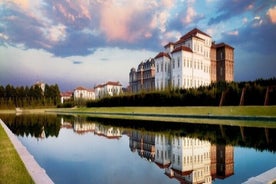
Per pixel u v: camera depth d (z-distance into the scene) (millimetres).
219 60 62094
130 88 86000
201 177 7109
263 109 28266
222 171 7711
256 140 13312
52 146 12672
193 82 53781
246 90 33406
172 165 8516
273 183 5359
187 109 36969
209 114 30141
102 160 9375
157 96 45750
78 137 15984
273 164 8484
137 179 6906
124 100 54250
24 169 6488
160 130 18688
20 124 26312
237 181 6742
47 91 108250
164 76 56219
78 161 9227
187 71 52625
